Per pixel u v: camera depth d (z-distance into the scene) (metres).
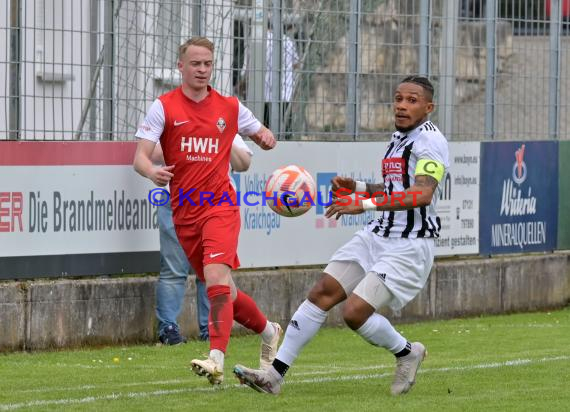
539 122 44.03
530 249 44.22
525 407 22.86
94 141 33.50
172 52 35.69
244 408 22.61
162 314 34.09
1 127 32.69
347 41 38.94
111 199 33.88
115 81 34.59
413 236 23.64
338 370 28.94
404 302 23.84
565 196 45.28
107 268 33.91
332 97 38.81
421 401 23.47
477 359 30.86
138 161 25.11
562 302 45.06
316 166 38.28
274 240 37.53
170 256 33.84
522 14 43.03
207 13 36.28
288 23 37.75
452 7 41.25
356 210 23.02
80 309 33.22
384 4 39.69
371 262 23.98
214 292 24.89
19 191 32.22
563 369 28.67
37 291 32.47
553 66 44.00
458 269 41.47
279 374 24.03
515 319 41.47
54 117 33.41
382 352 32.88
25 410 22.41
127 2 34.88
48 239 32.75
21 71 32.88
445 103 41.38
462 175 41.78
